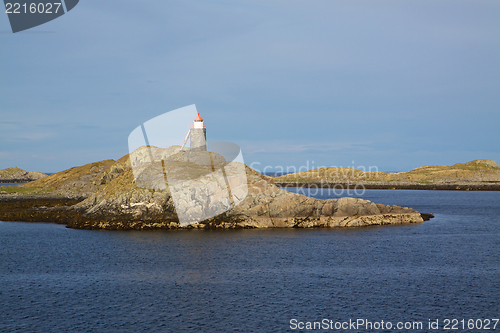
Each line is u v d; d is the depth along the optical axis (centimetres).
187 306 3625
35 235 6912
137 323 3272
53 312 3466
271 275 4547
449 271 4791
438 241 6675
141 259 5209
